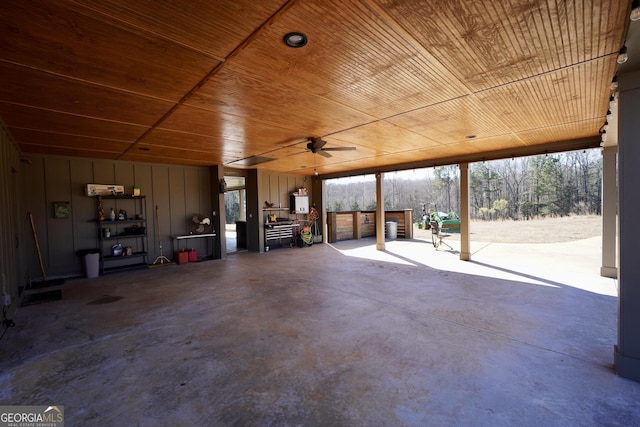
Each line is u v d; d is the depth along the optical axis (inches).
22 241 189.3
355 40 77.9
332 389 82.7
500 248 335.0
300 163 301.9
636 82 84.3
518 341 110.3
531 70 97.2
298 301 160.2
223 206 306.0
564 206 611.8
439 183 775.7
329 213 419.8
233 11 64.3
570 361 96.0
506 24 71.6
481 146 222.5
